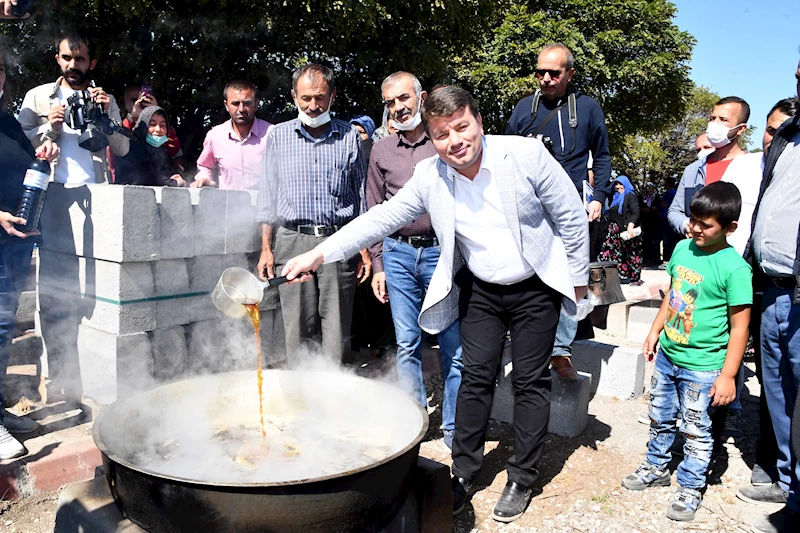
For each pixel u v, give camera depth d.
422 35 10.18
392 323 4.80
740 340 2.69
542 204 2.52
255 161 4.11
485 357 2.71
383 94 3.22
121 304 3.11
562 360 3.62
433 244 3.26
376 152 3.38
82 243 3.23
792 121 2.71
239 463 2.32
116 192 3.03
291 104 9.70
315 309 3.41
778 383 2.77
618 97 18.31
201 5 7.90
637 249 9.34
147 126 4.09
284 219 3.32
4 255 2.95
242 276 2.59
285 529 1.81
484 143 2.43
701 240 2.81
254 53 9.05
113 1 7.20
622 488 3.08
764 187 2.81
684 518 2.80
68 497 2.17
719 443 3.40
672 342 2.92
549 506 2.90
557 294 2.67
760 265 2.78
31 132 3.63
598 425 3.86
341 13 8.00
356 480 1.88
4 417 3.09
